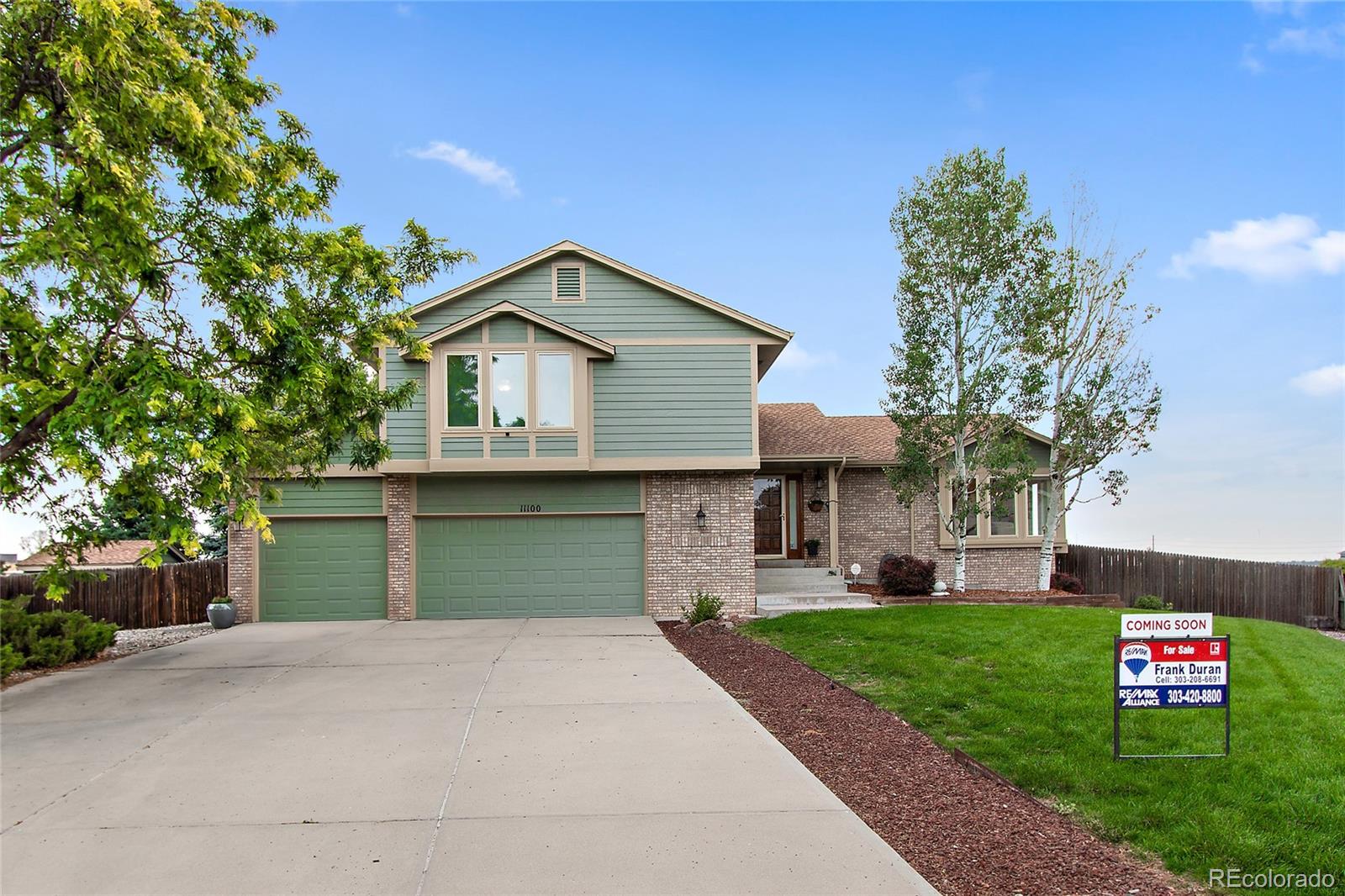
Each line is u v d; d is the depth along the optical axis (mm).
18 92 8273
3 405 8336
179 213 9555
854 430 21922
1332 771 5184
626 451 15688
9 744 6539
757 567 18594
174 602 17141
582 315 15875
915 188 17609
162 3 9211
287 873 3996
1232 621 13172
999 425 17203
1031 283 17234
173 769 5789
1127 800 4926
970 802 5105
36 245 7340
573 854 4199
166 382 7664
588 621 14953
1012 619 11906
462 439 15234
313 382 9492
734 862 4074
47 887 3861
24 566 20375
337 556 15625
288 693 8492
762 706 7914
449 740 6516
